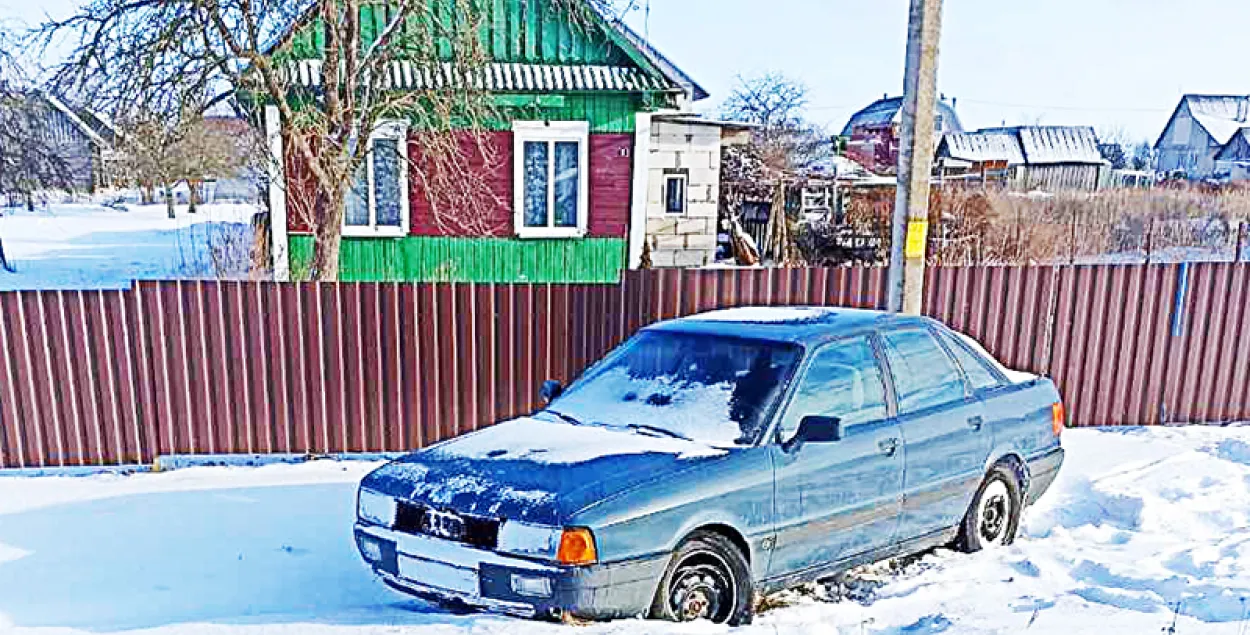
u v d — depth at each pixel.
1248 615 3.94
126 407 7.09
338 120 9.89
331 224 10.09
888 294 6.78
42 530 5.60
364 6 10.23
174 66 9.15
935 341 5.30
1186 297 8.39
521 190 13.06
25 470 6.99
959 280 8.19
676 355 4.97
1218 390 8.64
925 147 6.43
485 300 7.52
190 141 10.91
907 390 4.98
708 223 18.03
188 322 7.11
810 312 5.41
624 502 3.73
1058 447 5.86
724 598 4.11
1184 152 80.94
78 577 4.87
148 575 4.90
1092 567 4.84
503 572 3.68
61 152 20.36
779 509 4.23
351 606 4.50
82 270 17.58
